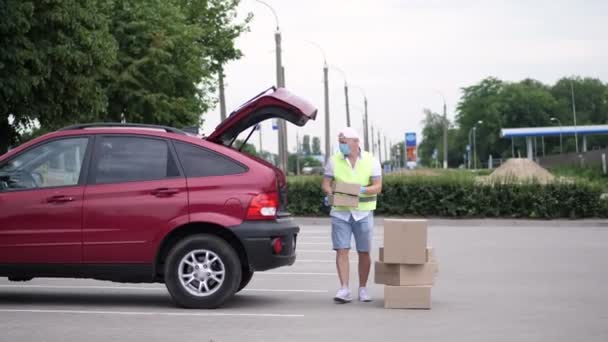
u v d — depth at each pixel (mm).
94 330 9602
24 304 11578
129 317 10508
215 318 10477
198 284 11203
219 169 11336
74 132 11484
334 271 16016
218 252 11117
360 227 11930
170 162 11336
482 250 20172
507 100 167750
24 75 26250
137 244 11133
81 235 11148
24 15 25906
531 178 32062
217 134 12031
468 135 172000
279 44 38594
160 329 9695
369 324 10109
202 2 50219
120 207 11172
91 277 11227
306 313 10930
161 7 40438
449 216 31875
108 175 11312
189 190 11227
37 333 9398
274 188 11352
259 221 11203
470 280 14500
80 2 28734
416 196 31953
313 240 23484
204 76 43219
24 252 11180
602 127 106188
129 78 37969
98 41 28703
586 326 10016
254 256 11141
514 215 31594
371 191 11891
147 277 11211
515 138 167375
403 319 10484
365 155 11969
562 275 15203
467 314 10883
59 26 27703
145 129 11500
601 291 13109
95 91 29703
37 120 28828
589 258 18234
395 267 11438
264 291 13148
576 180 31625
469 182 31828
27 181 11344
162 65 38938
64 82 28156
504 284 13969
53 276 11242
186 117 42094
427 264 11375
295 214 32656
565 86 175250
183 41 40625
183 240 11148
